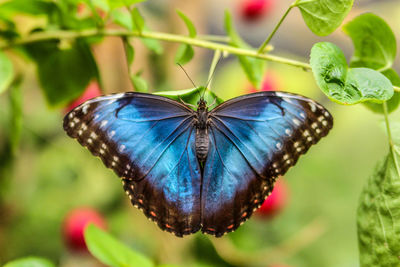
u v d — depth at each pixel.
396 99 0.58
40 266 0.58
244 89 0.73
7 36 0.61
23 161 0.77
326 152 0.97
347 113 1.00
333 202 0.92
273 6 0.90
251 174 0.59
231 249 0.67
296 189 0.92
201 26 0.76
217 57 0.59
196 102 0.58
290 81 0.85
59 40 0.62
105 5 0.60
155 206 0.60
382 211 0.57
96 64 0.62
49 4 0.61
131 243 0.76
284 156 0.59
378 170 0.57
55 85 0.63
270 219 0.72
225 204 0.60
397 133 0.57
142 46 0.72
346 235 0.89
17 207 0.76
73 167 0.79
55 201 0.79
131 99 0.59
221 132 0.60
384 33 0.57
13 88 0.63
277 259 0.76
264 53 0.59
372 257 0.57
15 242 0.76
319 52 0.55
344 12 0.55
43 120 0.78
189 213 0.60
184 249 0.68
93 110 0.58
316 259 0.86
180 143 0.60
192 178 0.60
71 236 0.71
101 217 0.75
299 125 0.58
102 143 0.58
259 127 0.59
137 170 0.59
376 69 0.58
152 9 0.77
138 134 0.59
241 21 0.90
